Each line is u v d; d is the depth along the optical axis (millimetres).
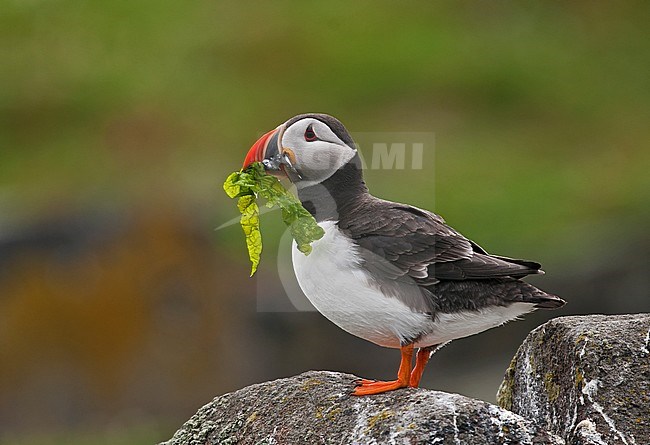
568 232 19125
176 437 8375
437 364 15969
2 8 32188
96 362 15914
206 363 15789
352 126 25438
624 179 22297
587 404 7707
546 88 27594
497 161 23375
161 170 22656
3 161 24156
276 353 15625
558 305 7578
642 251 17438
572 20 31344
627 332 7977
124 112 26266
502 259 7750
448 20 30578
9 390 15867
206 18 31422
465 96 26938
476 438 6957
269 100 26734
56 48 29938
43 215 16781
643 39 30109
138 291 16000
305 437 7504
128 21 31281
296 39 29734
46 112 26594
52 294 16062
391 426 7129
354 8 31125
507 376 8875
